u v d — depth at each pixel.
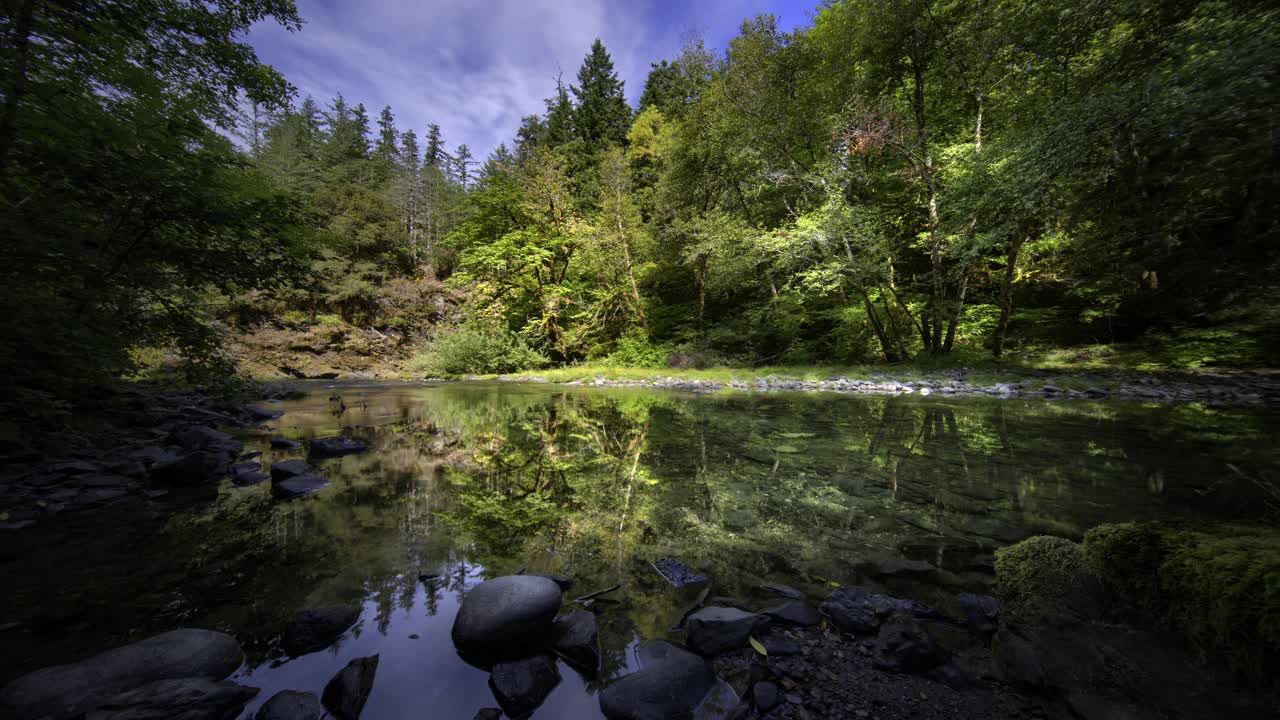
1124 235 9.88
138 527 2.52
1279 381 8.13
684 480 3.48
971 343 14.01
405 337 27.83
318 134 39.06
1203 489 2.89
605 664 1.42
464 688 1.31
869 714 1.19
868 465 3.85
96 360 4.04
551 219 20.44
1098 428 5.15
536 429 5.92
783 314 16.28
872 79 12.79
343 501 3.02
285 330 23.25
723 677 1.35
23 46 3.83
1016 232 10.96
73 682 1.19
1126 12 5.91
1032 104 10.20
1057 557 1.85
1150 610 1.47
